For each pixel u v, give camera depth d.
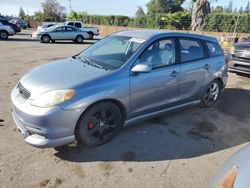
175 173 3.35
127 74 3.84
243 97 6.60
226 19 29.28
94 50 4.71
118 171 3.32
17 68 8.89
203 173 3.38
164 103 4.50
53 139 3.30
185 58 4.72
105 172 3.29
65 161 3.46
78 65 4.11
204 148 3.98
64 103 3.26
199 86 5.09
